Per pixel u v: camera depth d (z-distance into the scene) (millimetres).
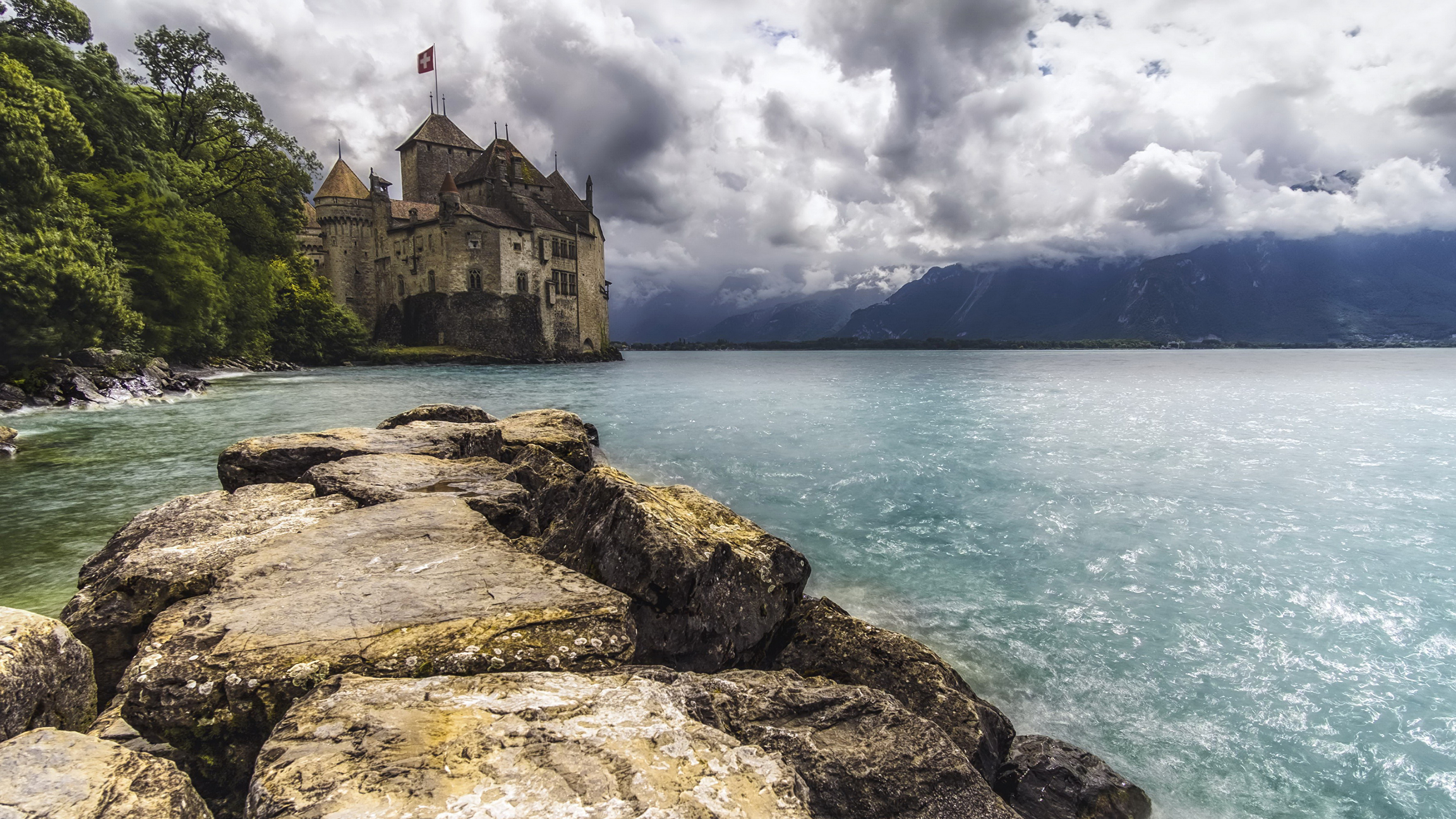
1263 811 5758
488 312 94688
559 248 105125
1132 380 60719
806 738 4410
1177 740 6648
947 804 4340
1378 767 6258
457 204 92188
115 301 30406
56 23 43469
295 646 4562
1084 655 8172
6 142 27734
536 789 2932
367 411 29453
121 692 4785
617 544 6492
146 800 2922
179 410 28953
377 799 2834
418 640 4707
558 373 72062
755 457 20156
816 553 11656
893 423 28328
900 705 4961
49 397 27656
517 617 5094
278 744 3295
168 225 41500
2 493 14258
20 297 26328
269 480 10539
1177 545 12062
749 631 6473
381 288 102500
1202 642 8508
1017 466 18750
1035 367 97562
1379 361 122750
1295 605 9562
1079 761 5852
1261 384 54750
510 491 9094
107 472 16422
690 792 3000
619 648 5012
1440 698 7289
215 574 5895
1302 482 16844
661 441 23406
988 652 8227
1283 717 6984
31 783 2906
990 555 11562
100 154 41719
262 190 61156
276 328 72062
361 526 7191
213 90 54625
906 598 9766
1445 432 25406
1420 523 13289
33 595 8711
